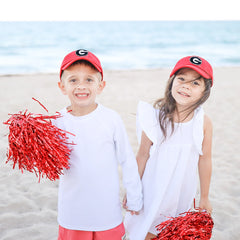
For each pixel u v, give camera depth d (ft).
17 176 12.69
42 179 12.57
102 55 80.28
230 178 13.03
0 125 18.78
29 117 5.40
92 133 6.05
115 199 6.33
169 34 140.05
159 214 7.04
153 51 89.81
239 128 19.49
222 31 158.92
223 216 10.28
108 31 149.38
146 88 32.27
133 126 19.31
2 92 28.91
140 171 7.15
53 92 29.19
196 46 102.68
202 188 7.14
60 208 6.33
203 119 6.71
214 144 16.83
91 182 6.08
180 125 6.74
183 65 6.33
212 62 71.20
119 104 25.09
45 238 8.98
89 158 6.06
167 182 6.79
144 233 6.87
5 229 9.34
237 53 85.97
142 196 6.93
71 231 6.31
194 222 6.09
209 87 6.55
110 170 6.21
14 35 122.72
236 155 15.38
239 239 9.17
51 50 86.53
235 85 34.01
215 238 9.14
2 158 14.16
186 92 6.40
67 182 6.16
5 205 10.58
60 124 6.15
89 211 6.15
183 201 7.13
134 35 133.28
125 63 68.54
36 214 10.16
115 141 6.34
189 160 6.90
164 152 6.82
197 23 228.22
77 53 5.85
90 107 6.10
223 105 25.09
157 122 6.87
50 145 5.37
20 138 5.21
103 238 6.35
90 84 5.90
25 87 31.60
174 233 5.99
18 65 62.28
